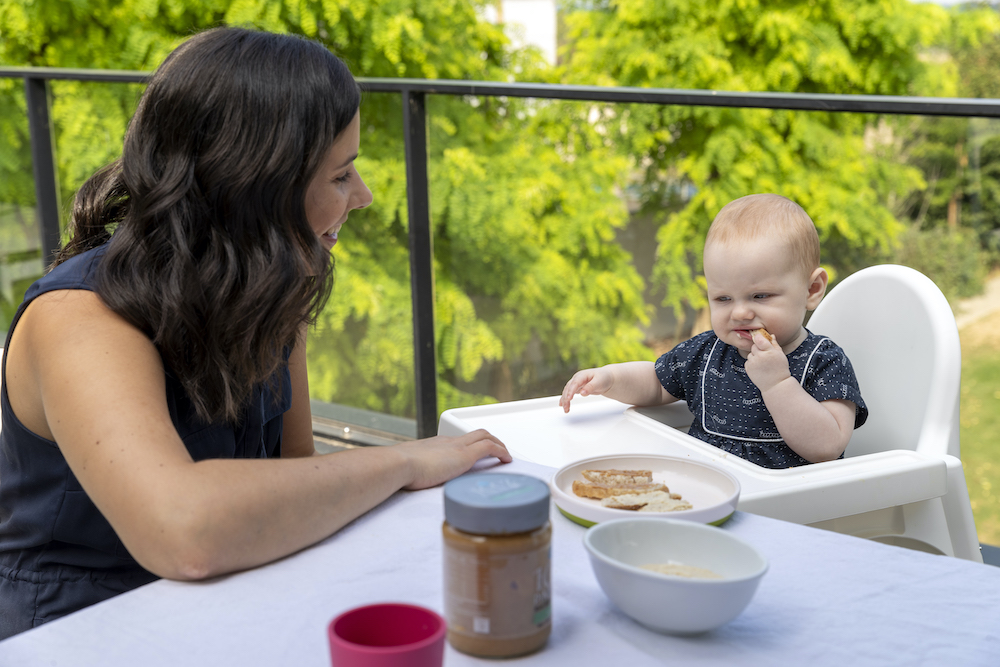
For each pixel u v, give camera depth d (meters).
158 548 0.62
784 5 4.30
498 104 2.74
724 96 1.79
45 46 3.85
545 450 1.07
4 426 0.84
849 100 1.66
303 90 0.84
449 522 0.52
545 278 3.02
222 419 0.88
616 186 3.15
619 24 4.49
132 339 0.77
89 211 0.96
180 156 0.83
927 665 0.52
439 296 2.69
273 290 0.84
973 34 4.36
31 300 0.80
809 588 0.62
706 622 0.53
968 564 0.66
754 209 1.29
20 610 0.86
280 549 0.66
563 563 0.66
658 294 3.32
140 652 0.53
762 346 1.20
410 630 0.49
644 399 1.39
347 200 0.97
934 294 1.19
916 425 1.18
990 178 3.54
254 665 0.52
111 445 0.67
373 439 2.68
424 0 3.96
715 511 0.72
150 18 3.79
